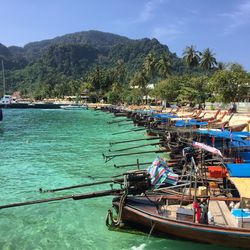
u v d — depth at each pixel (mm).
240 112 72438
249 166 17969
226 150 26391
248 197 15016
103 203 21016
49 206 20719
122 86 160250
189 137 34188
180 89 102875
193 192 17969
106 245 15773
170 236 15414
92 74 177875
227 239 14195
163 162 17953
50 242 16219
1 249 15586
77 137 52438
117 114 92125
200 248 14992
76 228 17625
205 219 14781
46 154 38031
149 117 62875
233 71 76812
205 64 118500
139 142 45781
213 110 80375
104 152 38656
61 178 27266
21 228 17781
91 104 157500
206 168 21594
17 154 38281
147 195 17391
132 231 16719
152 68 132250
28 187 24906
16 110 138125
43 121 83625
